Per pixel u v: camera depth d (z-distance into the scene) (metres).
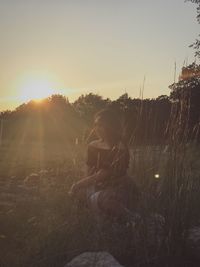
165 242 1.94
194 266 1.91
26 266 1.89
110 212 2.21
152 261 1.92
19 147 11.34
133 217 2.12
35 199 2.76
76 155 2.94
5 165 5.67
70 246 2.00
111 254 1.97
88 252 1.93
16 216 2.44
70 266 1.83
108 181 2.31
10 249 2.06
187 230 1.96
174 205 1.96
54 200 2.56
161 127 2.22
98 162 2.36
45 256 1.94
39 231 2.17
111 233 2.05
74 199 2.40
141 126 2.28
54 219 2.25
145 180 2.17
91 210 2.27
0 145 11.65
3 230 2.28
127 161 2.30
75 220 2.15
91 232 2.09
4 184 3.99
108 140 2.35
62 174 3.29
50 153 8.44
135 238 1.98
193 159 2.11
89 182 2.37
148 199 2.03
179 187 1.99
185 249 1.97
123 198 2.23
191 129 2.11
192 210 2.05
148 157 2.22
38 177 3.95
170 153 2.05
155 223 1.99
